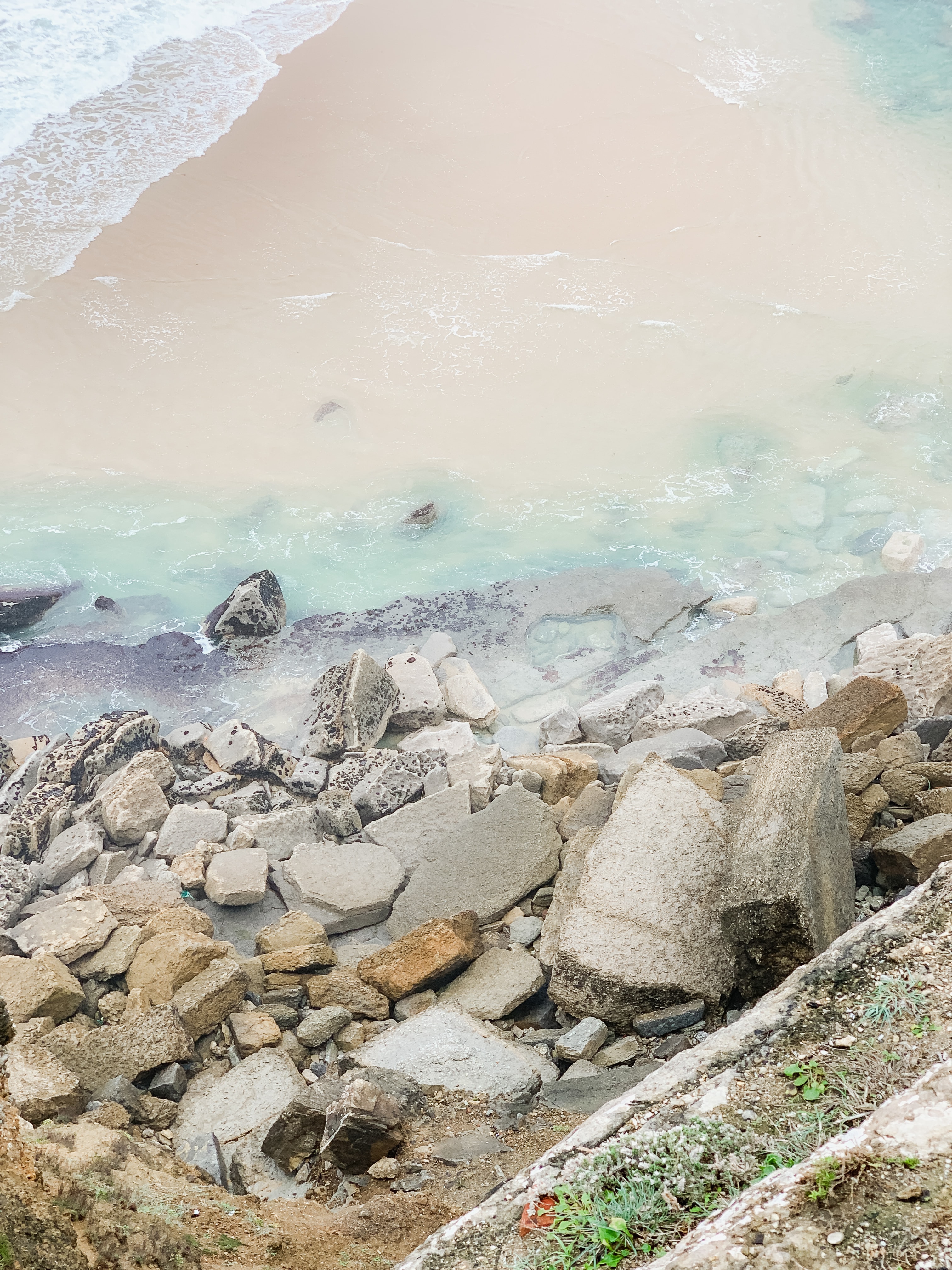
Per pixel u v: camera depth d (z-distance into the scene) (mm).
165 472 12523
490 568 11180
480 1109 5215
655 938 5691
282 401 13477
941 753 7367
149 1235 3449
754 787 5941
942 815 6281
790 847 5266
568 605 10680
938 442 12266
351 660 9352
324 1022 5984
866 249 15602
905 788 6895
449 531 11656
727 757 8438
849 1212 2566
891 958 3766
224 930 7168
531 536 11508
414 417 13133
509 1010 6094
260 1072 5617
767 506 11641
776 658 9906
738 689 9594
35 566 11336
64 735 9352
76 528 11820
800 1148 3146
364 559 11414
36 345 14359
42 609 10852
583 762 8312
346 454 12695
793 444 12391
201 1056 5926
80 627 10742
